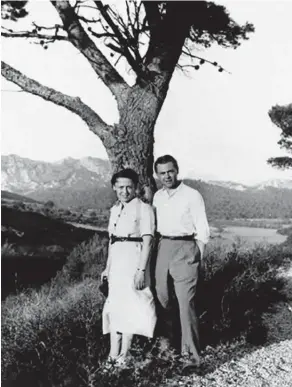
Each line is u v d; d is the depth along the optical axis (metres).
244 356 4.27
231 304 5.40
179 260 3.92
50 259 14.08
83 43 4.63
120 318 3.73
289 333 4.93
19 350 3.63
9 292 7.60
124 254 3.77
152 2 4.79
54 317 4.18
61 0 4.48
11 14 4.51
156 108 4.71
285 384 3.63
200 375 3.76
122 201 3.84
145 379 3.45
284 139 18.02
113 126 4.73
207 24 5.69
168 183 3.93
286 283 7.31
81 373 3.48
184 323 3.92
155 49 4.80
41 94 4.64
